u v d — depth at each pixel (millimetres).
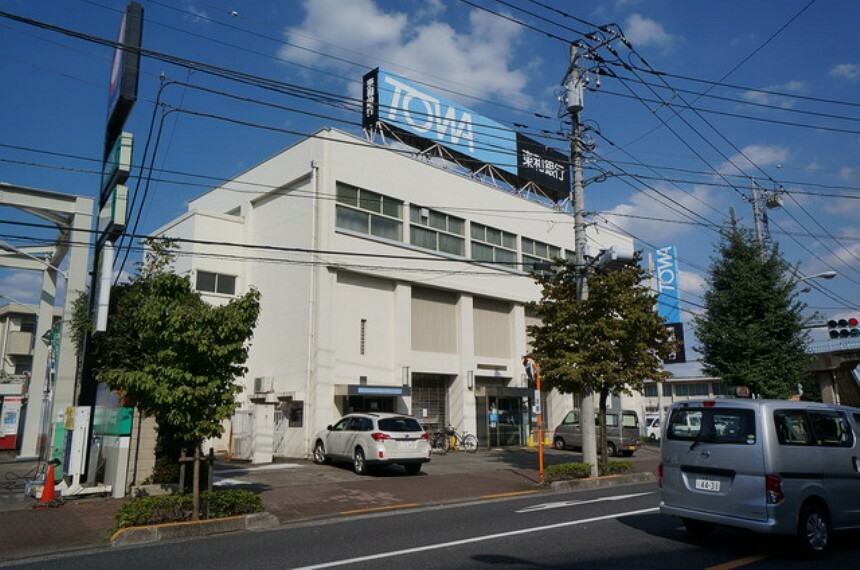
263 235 24109
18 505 12164
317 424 20484
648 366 16750
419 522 10328
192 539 9414
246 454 20203
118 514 9758
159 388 9836
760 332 21641
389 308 23750
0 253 23078
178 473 13398
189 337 9984
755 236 23688
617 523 9797
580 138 17219
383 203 23828
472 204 27484
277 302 22844
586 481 15430
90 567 7523
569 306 16562
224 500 10445
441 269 25422
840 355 30688
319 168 21984
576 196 17188
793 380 21812
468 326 26453
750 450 7734
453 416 25781
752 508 7574
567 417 27297
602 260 16375
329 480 15914
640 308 16375
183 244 23625
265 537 9352
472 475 17469
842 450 8195
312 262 21562
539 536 8812
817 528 7625
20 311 41281
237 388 10695
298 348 21469
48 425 16891
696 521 8805
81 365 15914
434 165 26047
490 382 28031
